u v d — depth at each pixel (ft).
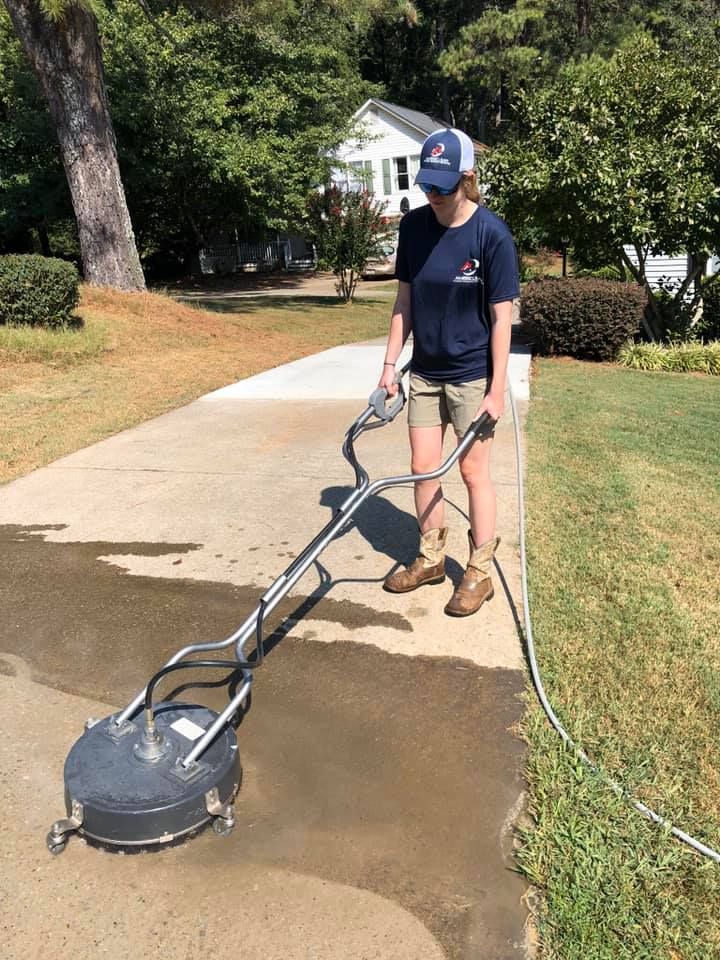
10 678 9.91
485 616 11.02
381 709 9.12
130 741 7.86
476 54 119.55
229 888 6.79
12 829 7.45
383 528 14.10
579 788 7.66
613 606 11.22
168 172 72.79
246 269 103.19
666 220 34.81
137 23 63.93
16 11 36.52
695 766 8.02
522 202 36.86
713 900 6.56
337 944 6.27
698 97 35.88
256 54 70.95
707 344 39.47
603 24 121.19
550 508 15.01
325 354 34.01
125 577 12.53
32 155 72.08
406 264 10.30
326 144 76.28
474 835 7.30
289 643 10.51
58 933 6.39
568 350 34.91
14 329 30.60
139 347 32.27
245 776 8.13
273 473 17.24
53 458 18.67
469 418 10.53
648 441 20.30
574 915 6.37
